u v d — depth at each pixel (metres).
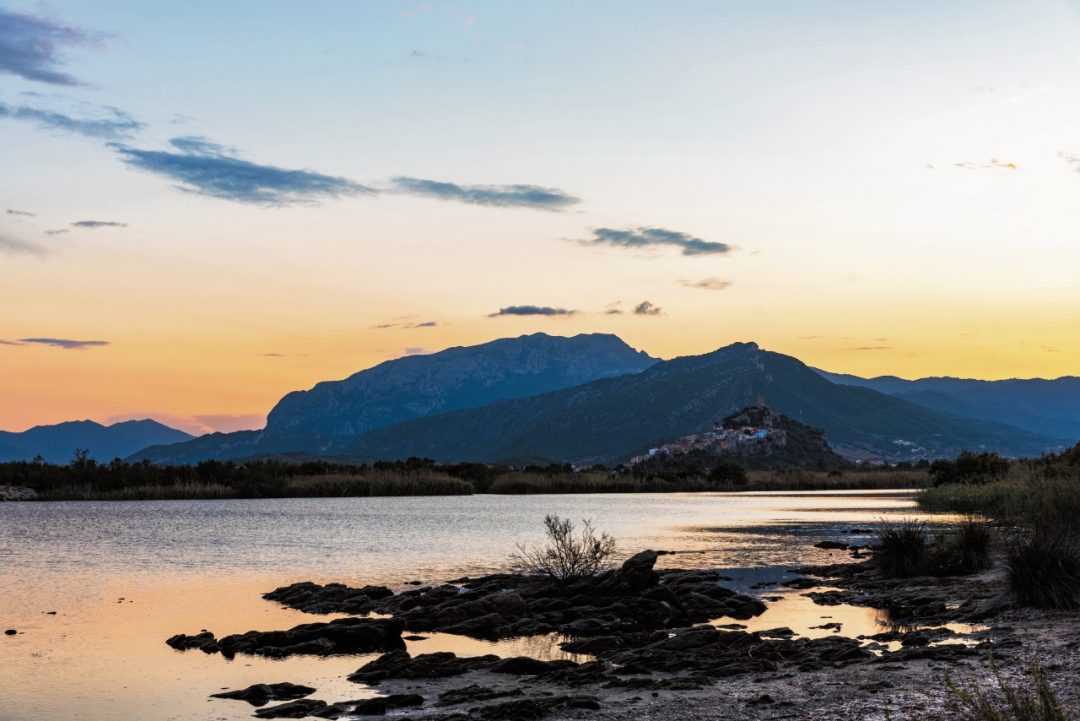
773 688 18.28
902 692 17.08
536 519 74.88
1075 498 40.03
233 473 115.56
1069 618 23.95
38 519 73.50
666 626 28.27
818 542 56.03
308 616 30.48
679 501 111.19
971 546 36.62
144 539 56.72
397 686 20.61
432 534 60.75
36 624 29.02
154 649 25.12
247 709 18.98
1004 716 12.14
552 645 25.67
